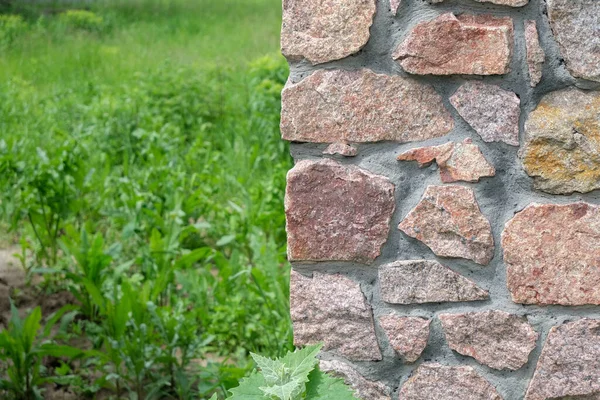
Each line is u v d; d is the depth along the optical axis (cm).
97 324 472
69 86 1012
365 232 266
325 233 267
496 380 270
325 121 263
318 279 271
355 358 273
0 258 558
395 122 261
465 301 267
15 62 1151
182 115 845
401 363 272
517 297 264
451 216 263
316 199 265
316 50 259
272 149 727
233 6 1653
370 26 256
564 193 259
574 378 267
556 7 251
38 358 390
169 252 470
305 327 274
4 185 605
